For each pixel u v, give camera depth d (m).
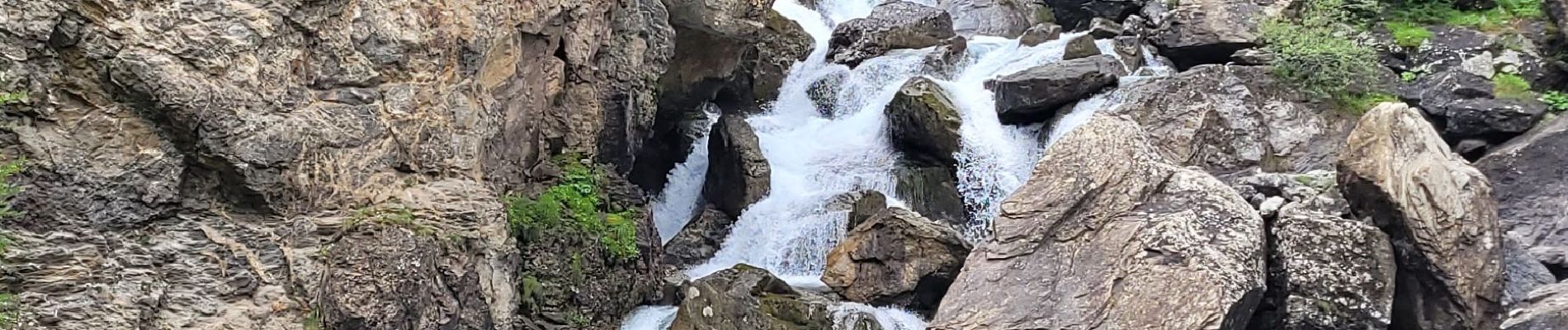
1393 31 14.81
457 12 8.17
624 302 9.58
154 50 6.35
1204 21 15.48
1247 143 13.16
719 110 15.91
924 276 10.79
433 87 7.95
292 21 7.01
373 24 7.54
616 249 9.55
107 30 6.23
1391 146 8.98
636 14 11.93
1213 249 8.22
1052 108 13.93
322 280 6.64
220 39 6.57
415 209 7.53
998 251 8.76
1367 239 8.65
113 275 6.01
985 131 14.06
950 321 8.43
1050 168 9.06
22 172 5.91
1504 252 9.41
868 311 10.30
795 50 17.16
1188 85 13.66
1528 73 13.77
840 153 14.66
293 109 6.94
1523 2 14.74
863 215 12.59
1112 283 8.21
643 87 12.24
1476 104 13.09
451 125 8.04
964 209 13.52
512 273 8.33
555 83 10.22
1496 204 8.95
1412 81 14.04
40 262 5.83
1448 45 14.24
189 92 6.37
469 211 7.81
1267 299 8.73
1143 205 8.66
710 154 14.38
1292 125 13.41
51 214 5.98
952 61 16.19
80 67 6.19
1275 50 14.45
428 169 7.79
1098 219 8.64
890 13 17.58
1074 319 8.12
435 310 7.18
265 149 6.63
